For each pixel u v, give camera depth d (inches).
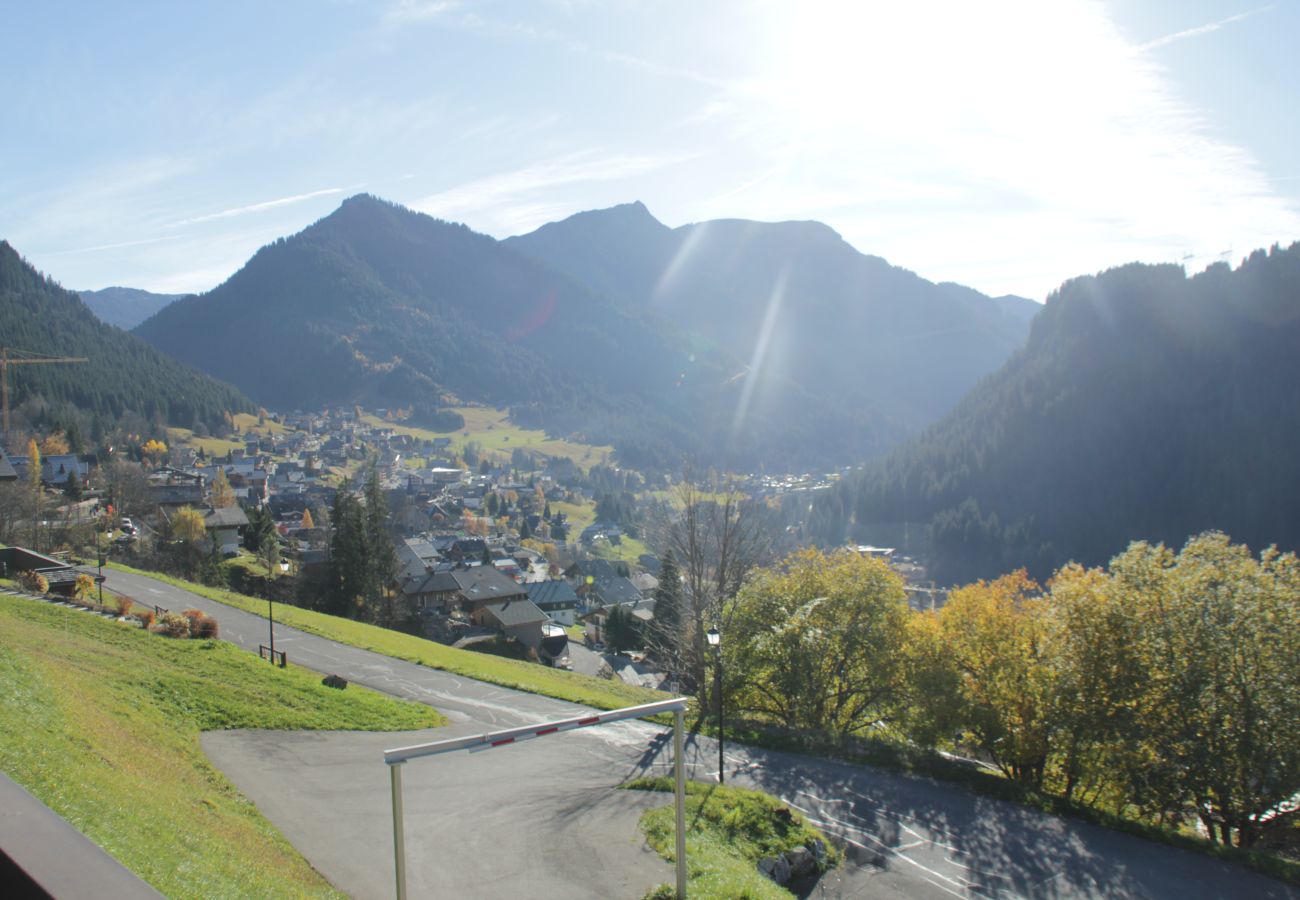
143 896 90.1
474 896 613.3
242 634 1712.6
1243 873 811.4
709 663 1304.1
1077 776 1167.6
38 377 7062.0
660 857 692.1
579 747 1076.5
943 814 922.7
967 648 1278.3
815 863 771.4
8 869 93.3
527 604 3169.3
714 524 1357.0
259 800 764.0
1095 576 1258.6
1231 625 1098.1
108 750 663.8
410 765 943.7
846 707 1438.2
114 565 2377.0
